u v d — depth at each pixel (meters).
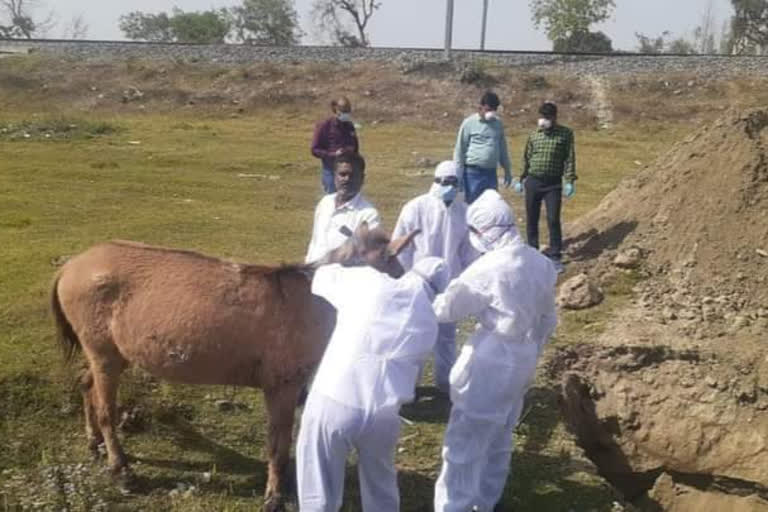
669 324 9.90
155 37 72.56
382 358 5.36
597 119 29.89
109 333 6.47
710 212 11.34
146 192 17.52
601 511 6.80
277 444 6.32
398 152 23.83
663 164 12.62
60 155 22.03
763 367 8.83
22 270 11.23
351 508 6.57
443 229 7.84
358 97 32.00
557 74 33.06
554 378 8.91
